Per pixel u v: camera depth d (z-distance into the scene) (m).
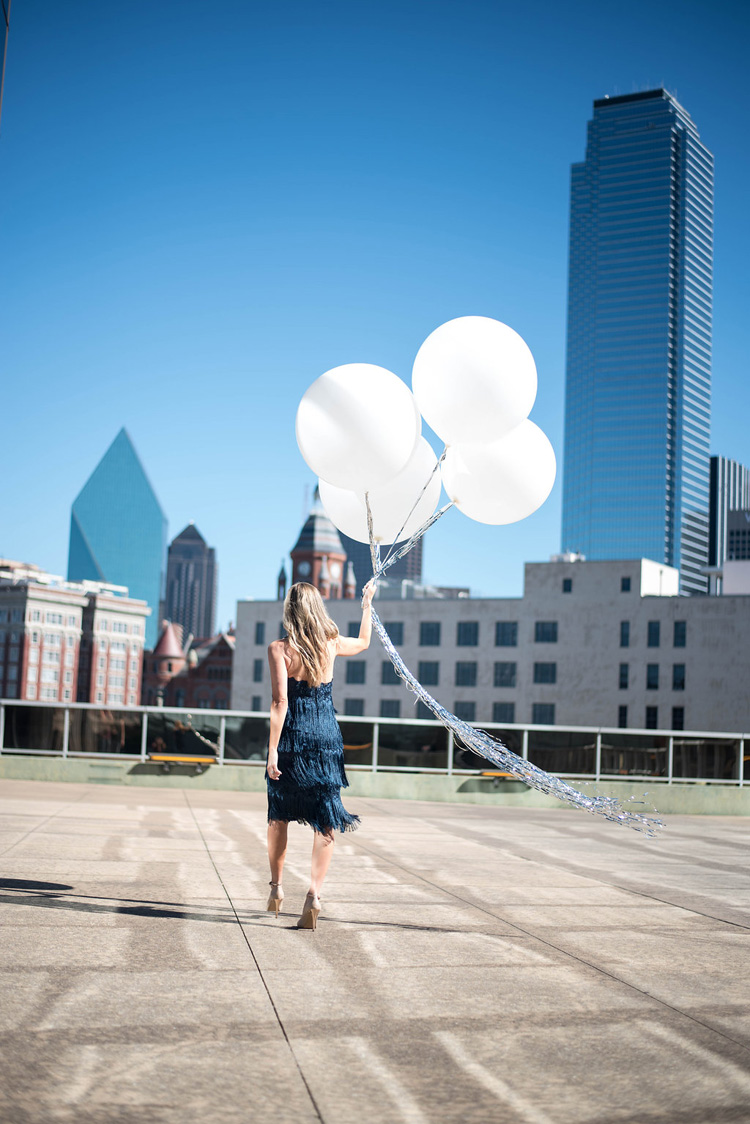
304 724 5.43
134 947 4.74
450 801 15.98
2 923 5.10
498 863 8.36
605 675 81.56
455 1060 3.42
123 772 15.83
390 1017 3.86
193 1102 2.98
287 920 5.54
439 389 6.17
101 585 179.62
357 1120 2.91
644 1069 3.40
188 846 8.44
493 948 5.09
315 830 5.41
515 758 6.08
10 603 163.62
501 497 6.82
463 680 85.75
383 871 7.60
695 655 79.00
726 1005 4.19
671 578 87.31
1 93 10.94
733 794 15.99
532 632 84.06
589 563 83.00
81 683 171.25
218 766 15.82
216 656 154.62
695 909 6.47
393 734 16.19
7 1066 3.18
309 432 6.21
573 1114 3.01
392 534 6.86
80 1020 3.65
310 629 5.49
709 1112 3.05
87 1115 2.86
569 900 6.63
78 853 7.70
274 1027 3.68
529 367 6.20
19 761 15.84
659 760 16.50
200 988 4.12
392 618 88.12
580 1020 3.91
